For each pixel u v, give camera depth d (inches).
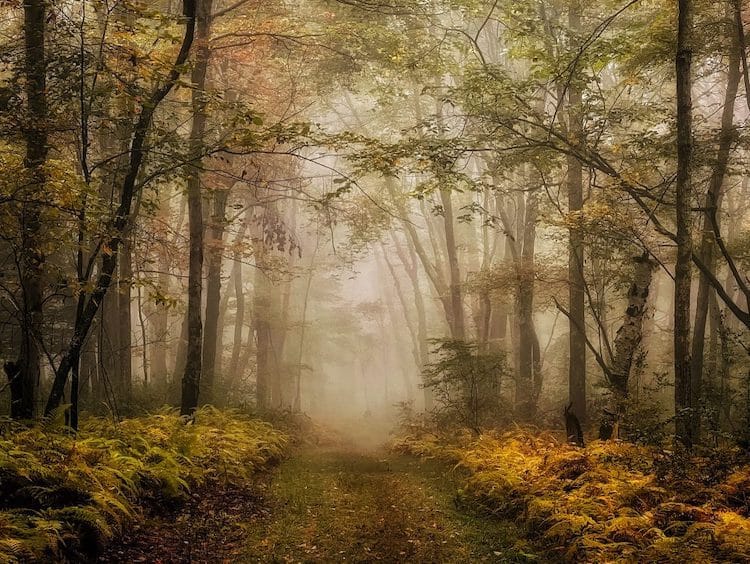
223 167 687.7
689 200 409.1
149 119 383.6
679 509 267.4
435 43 743.7
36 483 240.8
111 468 277.4
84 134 358.3
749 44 530.0
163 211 874.1
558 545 261.0
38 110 366.9
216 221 646.5
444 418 756.0
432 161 490.0
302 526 292.5
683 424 400.2
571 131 555.5
